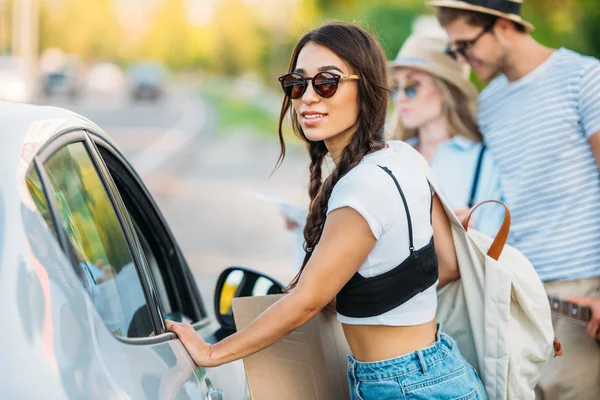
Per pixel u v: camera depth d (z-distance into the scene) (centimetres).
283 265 1011
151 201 296
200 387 207
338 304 234
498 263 269
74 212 188
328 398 256
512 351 271
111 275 196
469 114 448
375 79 241
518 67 415
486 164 430
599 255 397
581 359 390
